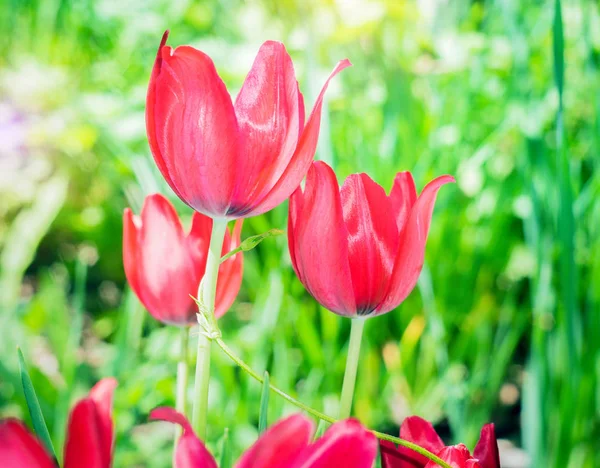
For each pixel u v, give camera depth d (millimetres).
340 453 365
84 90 2062
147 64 1996
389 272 465
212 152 432
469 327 1436
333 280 458
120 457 1190
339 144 1480
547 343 1102
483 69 1568
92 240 1955
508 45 1620
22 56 2244
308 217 454
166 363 1274
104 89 2037
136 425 1367
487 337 1414
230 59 1665
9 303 1551
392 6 1492
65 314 1512
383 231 464
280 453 368
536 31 1554
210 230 511
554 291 1145
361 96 1574
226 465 470
